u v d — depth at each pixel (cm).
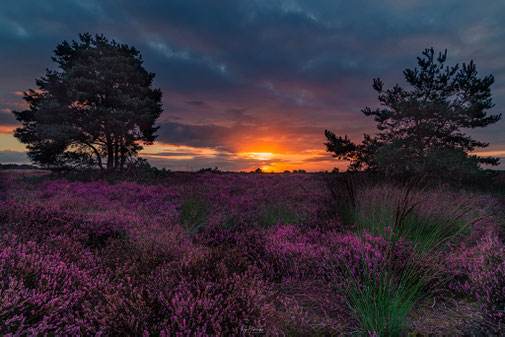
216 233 500
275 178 1814
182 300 231
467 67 1336
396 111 1432
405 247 368
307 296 308
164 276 292
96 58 1972
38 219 491
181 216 683
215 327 216
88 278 293
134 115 1820
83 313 242
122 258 378
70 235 444
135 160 1730
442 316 263
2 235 405
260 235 478
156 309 248
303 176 1961
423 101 1326
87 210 675
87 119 1800
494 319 249
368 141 1483
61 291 261
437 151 1239
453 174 1120
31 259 292
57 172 1822
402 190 635
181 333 196
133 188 1043
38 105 1995
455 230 488
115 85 1958
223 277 304
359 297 273
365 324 240
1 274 256
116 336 218
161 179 1584
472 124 1296
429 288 309
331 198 699
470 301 288
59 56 2125
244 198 928
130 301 236
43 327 192
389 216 513
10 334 178
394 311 243
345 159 1504
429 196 600
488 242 370
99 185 1185
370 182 888
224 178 1775
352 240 390
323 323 250
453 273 322
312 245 411
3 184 1103
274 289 327
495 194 915
